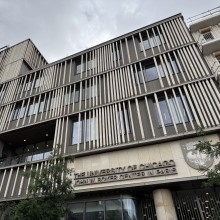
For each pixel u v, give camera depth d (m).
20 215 8.91
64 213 9.58
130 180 12.48
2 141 20.39
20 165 16.16
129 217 11.83
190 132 12.69
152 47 18.91
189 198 12.13
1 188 15.48
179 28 18.78
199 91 14.32
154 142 13.41
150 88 16.31
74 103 18.41
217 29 18.97
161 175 11.98
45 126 18.56
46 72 22.56
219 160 11.34
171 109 14.68
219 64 15.83
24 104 20.98
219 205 11.38
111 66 19.27
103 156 14.28
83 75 20.17
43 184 10.03
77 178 13.73
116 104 16.34
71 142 16.22
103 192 13.04
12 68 25.52
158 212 11.48
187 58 16.50
